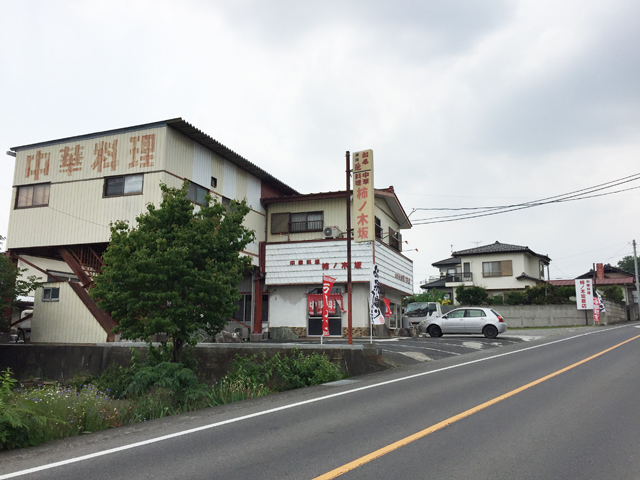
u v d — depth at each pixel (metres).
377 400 8.60
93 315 17.64
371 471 4.86
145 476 4.91
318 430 6.59
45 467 5.39
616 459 5.12
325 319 15.98
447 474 4.73
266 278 24.39
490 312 23.97
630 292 55.28
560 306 34.75
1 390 7.19
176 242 12.16
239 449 5.80
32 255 21.95
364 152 18.92
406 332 25.80
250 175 24.19
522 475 4.69
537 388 9.21
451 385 9.91
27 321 19.75
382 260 24.55
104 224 18.94
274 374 12.15
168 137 18.78
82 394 9.69
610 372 10.90
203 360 13.61
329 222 24.33
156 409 9.49
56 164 20.22
